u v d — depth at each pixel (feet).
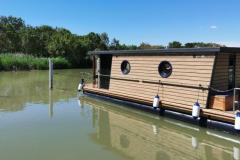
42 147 36.32
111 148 36.29
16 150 35.35
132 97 54.70
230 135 39.68
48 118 49.85
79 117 51.03
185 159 33.40
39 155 33.88
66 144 37.40
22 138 39.55
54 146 36.70
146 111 52.80
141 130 44.32
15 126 44.96
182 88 46.55
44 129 43.57
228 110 41.65
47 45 191.11
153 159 33.19
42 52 200.13
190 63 45.32
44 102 63.05
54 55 178.81
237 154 34.99
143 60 53.31
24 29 217.15
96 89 64.18
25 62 149.69
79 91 70.38
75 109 56.90
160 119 49.49
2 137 39.91
